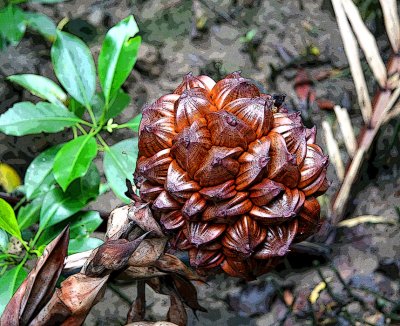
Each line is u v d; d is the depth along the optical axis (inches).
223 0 57.7
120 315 47.8
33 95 54.5
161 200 29.0
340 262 47.2
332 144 47.9
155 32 56.7
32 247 38.3
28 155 53.9
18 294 30.9
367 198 49.8
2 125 38.5
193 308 36.2
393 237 47.7
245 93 29.4
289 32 56.4
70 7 58.0
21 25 49.5
